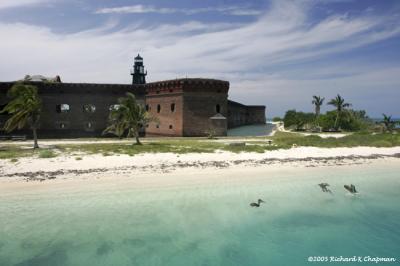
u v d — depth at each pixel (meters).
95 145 34.72
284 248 12.14
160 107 56.53
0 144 36.75
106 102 58.06
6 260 11.13
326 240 12.78
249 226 13.98
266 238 12.91
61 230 13.40
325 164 26.75
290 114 79.06
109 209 15.70
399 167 26.19
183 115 52.03
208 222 14.34
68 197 17.31
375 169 25.28
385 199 17.81
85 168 23.34
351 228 13.91
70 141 41.47
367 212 15.81
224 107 54.53
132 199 17.14
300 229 13.76
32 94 32.19
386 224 14.37
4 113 53.72
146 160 26.11
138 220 14.46
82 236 12.91
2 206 15.91
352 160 28.67
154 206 16.17
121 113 34.69
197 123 52.53
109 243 12.38
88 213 15.18
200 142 38.84
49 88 55.56
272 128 76.62
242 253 11.74
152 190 18.70
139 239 12.72
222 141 40.66
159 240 12.65
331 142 37.34
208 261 11.18
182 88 51.97
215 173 22.91
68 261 11.12
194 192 18.45
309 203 17.00
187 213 15.32
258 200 16.83
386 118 61.72
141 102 59.62
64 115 56.41
